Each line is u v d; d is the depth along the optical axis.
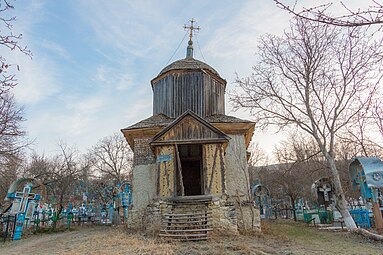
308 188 31.92
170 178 13.91
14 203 17.02
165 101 19.59
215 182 13.77
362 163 15.88
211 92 19.73
